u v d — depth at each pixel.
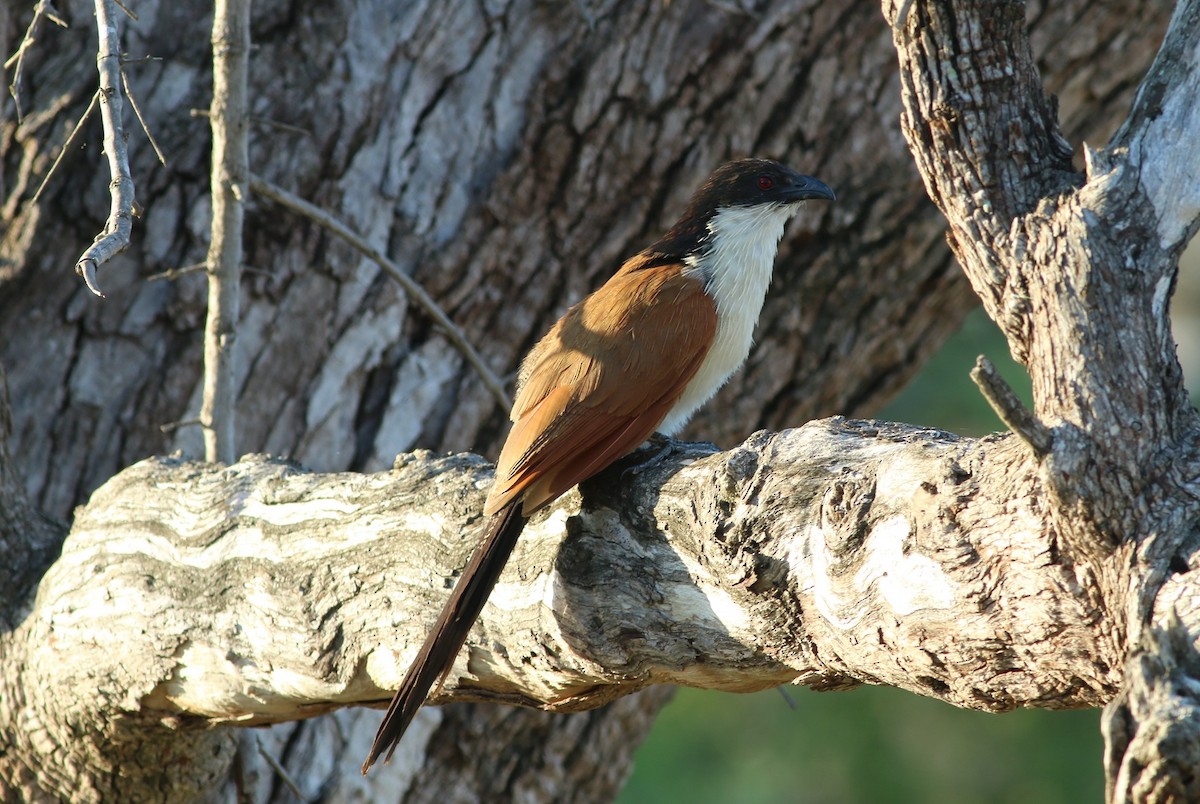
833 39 11.05
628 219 11.10
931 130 4.99
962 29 4.82
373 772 10.16
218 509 7.48
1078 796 14.62
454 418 10.77
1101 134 12.05
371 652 6.58
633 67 10.94
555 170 10.95
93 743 8.16
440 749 10.45
